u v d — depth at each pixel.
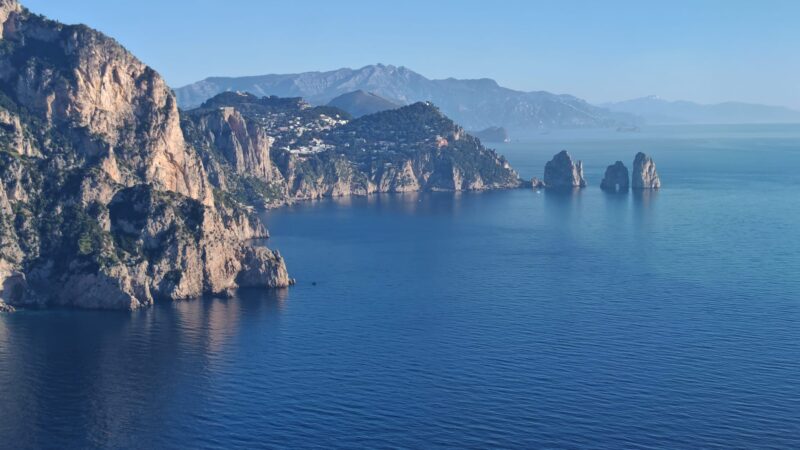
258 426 190.12
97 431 187.75
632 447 181.62
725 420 193.12
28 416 194.38
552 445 182.12
